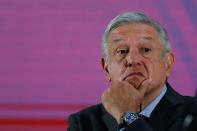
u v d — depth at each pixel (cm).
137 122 379
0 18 987
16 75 963
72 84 960
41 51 970
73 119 445
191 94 945
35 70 966
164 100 411
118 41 395
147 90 397
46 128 930
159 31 398
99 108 445
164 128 399
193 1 969
